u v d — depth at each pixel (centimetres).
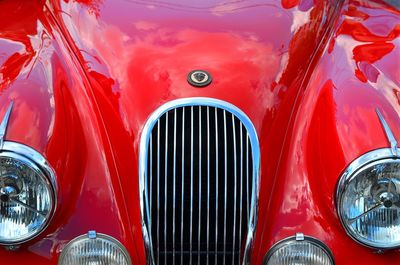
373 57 338
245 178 306
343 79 323
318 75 333
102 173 302
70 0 368
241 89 322
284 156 312
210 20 354
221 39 345
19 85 304
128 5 360
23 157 279
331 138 301
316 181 300
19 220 282
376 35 358
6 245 282
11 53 326
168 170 303
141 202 299
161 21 352
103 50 341
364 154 289
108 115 320
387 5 399
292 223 297
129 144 311
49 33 349
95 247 291
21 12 371
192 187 299
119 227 296
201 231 305
